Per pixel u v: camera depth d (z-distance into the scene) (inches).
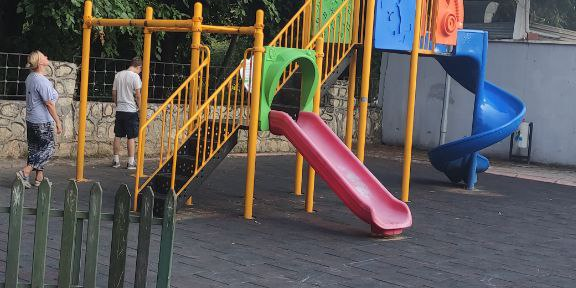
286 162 588.1
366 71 426.3
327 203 423.2
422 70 729.6
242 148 628.7
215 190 442.3
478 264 302.5
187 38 645.9
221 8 639.1
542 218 412.8
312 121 390.6
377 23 423.5
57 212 201.0
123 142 557.9
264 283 257.6
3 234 296.4
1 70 522.9
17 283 201.6
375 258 303.0
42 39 560.1
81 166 443.8
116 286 197.9
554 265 307.6
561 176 595.8
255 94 367.2
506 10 844.6
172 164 378.9
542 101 657.0
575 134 642.2
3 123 498.0
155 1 586.2
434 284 269.0
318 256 301.3
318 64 407.8
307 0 432.8
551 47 652.1
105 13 533.6
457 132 706.8
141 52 592.7
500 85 679.1
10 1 559.5
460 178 514.9
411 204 435.5
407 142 442.0
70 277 199.8
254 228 347.3
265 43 684.1
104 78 569.6
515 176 581.3
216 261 283.1
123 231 197.0
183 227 339.6
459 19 482.3
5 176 439.8
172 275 259.8
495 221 396.5
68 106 528.7
